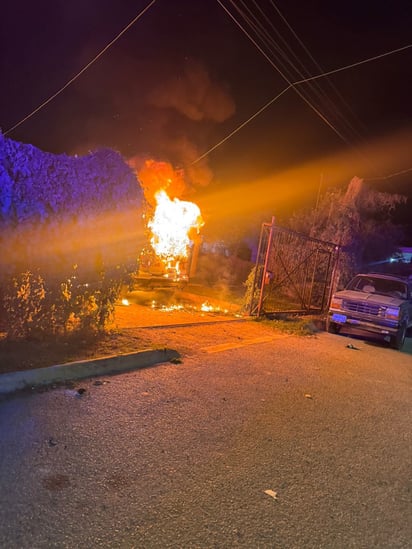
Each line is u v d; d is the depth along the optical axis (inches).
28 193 193.0
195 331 323.3
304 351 322.7
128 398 175.2
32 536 90.8
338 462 147.0
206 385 206.7
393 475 143.4
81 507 102.6
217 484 121.5
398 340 406.9
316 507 117.4
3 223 185.0
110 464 123.6
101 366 203.3
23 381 170.6
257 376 235.5
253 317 423.5
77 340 229.1
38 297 207.9
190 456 135.2
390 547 104.8
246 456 141.0
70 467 119.2
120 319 320.8
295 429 170.1
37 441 130.5
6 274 189.8
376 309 409.4
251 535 101.3
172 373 217.6
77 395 169.8
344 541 104.4
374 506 122.5
